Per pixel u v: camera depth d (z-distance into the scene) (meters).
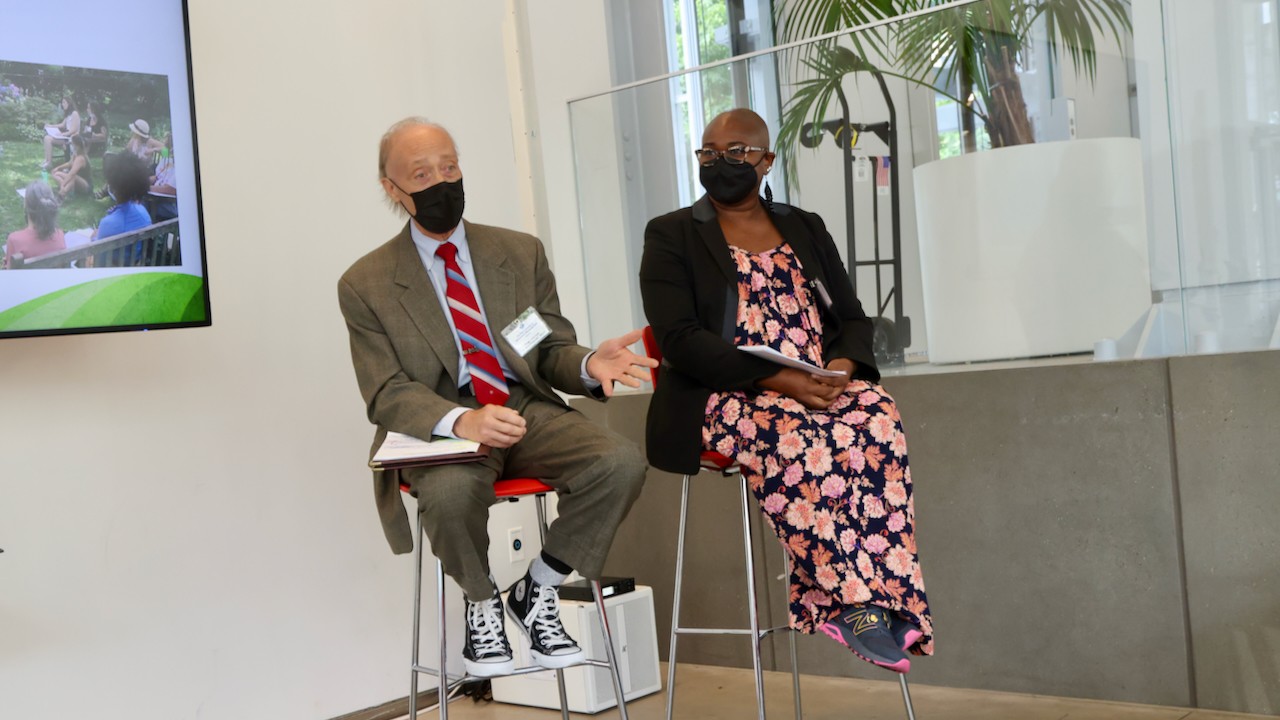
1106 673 3.11
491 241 2.87
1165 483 2.99
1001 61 3.14
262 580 3.42
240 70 3.48
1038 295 3.15
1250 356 2.85
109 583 3.11
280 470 3.50
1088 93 3.03
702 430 2.68
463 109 4.05
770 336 2.79
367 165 3.78
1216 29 2.85
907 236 3.34
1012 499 3.24
